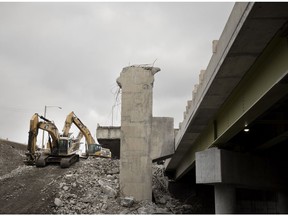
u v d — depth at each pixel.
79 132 52.91
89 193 32.34
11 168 58.84
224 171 23.42
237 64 17.19
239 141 25.75
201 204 46.44
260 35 14.63
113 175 36.38
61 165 39.34
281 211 29.33
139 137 33.28
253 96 17.88
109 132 55.56
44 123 41.59
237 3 14.58
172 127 35.56
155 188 41.16
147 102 33.81
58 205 30.52
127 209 30.16
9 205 31.30
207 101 22.20
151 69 34.28
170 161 42.78
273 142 23.28
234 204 23.84
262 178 25.25
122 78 34.34
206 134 28.47
